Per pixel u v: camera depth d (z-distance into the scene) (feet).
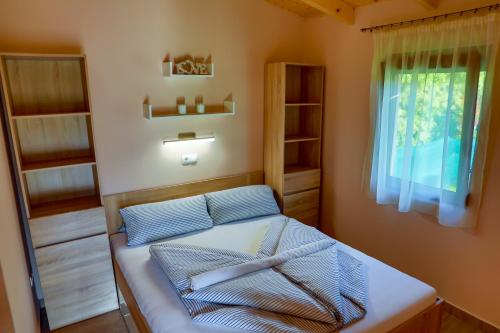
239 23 11.16
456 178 8.48
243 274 7.07
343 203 12.17
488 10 7.57
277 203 12.14
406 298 6.88
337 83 11.68
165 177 10.72
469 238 8.77
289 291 6.46
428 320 7.06
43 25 8.36
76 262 8.89
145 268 7.98
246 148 12.16
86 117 9.21
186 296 6.50
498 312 8.51
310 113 12.65
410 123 9.14
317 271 7.01
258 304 6.21
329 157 12.43
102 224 9.08
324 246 8.18
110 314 9.46
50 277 8.64
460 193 8.41
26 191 8.32
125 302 8.50
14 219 7.58
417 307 6.81
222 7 10.77
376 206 11.00
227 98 11.41
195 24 10.39
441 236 9.36
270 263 7.40
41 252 8.41
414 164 9.34
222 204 10.62
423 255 9.88
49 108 8.80
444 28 8.34
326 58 11.89
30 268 9.14
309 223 12.82
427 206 9.35
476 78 7.88
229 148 11.77
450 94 8.27
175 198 10.90
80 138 9.36
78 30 8.76
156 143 10.38
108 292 9.46
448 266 9.33
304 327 5.86
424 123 9.00
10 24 8.01
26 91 8.47
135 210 9.60
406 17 9.29
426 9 8.78
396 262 10.67
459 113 8.24
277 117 11.62
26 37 8.21
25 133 8.64
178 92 10.48
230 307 6.27
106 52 9.20
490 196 8.20
